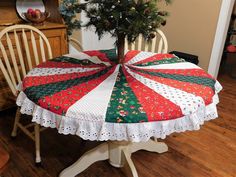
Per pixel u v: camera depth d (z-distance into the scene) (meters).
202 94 1.07
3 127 2.03
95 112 0.92
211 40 2.75
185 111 0.97
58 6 2.23
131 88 1.13
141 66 1.45
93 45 3.29
